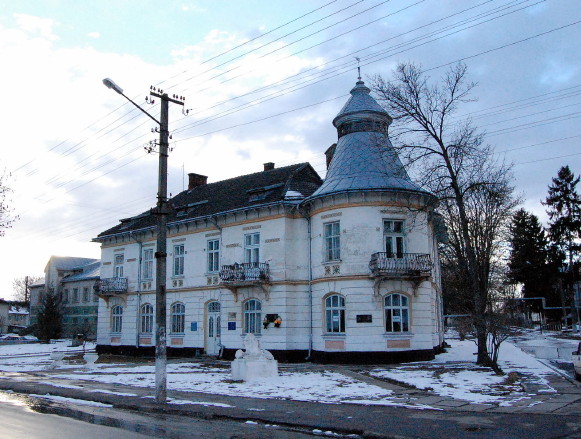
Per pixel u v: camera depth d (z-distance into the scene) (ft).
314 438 33.86
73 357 112.98
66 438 32.94
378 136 89.61
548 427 34.19
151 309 120.78
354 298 86.07
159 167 55.16
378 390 53.52
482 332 75.51
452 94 79.20
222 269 100.68
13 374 78.74
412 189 88.22
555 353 100.37
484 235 82.48
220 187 124.26
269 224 98.58
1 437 33.24
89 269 203.72
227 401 48.42
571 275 212.84
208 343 107.24
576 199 214.69
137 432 35.37
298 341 93.66
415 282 87.35
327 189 91.09
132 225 131.44
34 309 227.61
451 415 39.37
